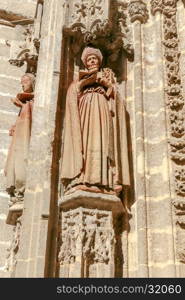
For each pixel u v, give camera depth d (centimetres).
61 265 537
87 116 608
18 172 691
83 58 675
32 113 673
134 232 575
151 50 716
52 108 627
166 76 680
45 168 585
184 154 618
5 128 912
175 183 594
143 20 742
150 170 613
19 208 662
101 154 586
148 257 551
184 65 693
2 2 1047
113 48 713
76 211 558
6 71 973
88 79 643
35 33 920
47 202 561
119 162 602
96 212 561
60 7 746
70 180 580
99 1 712
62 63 680
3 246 795
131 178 610
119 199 571
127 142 631
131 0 756
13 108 937
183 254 547
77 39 712
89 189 564
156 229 571
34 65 870
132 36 726
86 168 573
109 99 644
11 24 1038
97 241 545
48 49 718
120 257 560
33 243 543
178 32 734
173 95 666
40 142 618
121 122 637
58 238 554
